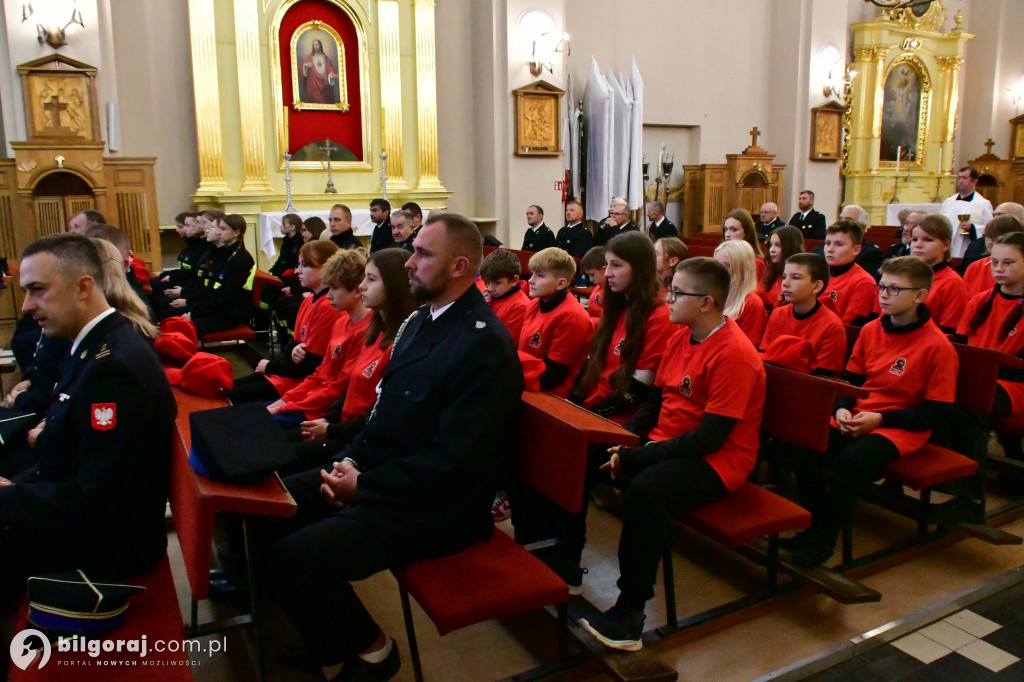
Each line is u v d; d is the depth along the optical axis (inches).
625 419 111.0
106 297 80.6
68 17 273.3
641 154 402.3
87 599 63.9
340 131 363.3
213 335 205.9
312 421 109.1
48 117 271.0
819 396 91.4
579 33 403.9
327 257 137.7
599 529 122.6
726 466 90.4
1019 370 125.2
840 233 154.0
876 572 106.4
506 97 371.9
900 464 103.3
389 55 360.8
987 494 131.5
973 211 287.6
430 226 80.0
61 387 73.8
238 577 98.8
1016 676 85.7
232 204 329.4
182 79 326.0
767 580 98.5
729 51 454.9
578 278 245.0
